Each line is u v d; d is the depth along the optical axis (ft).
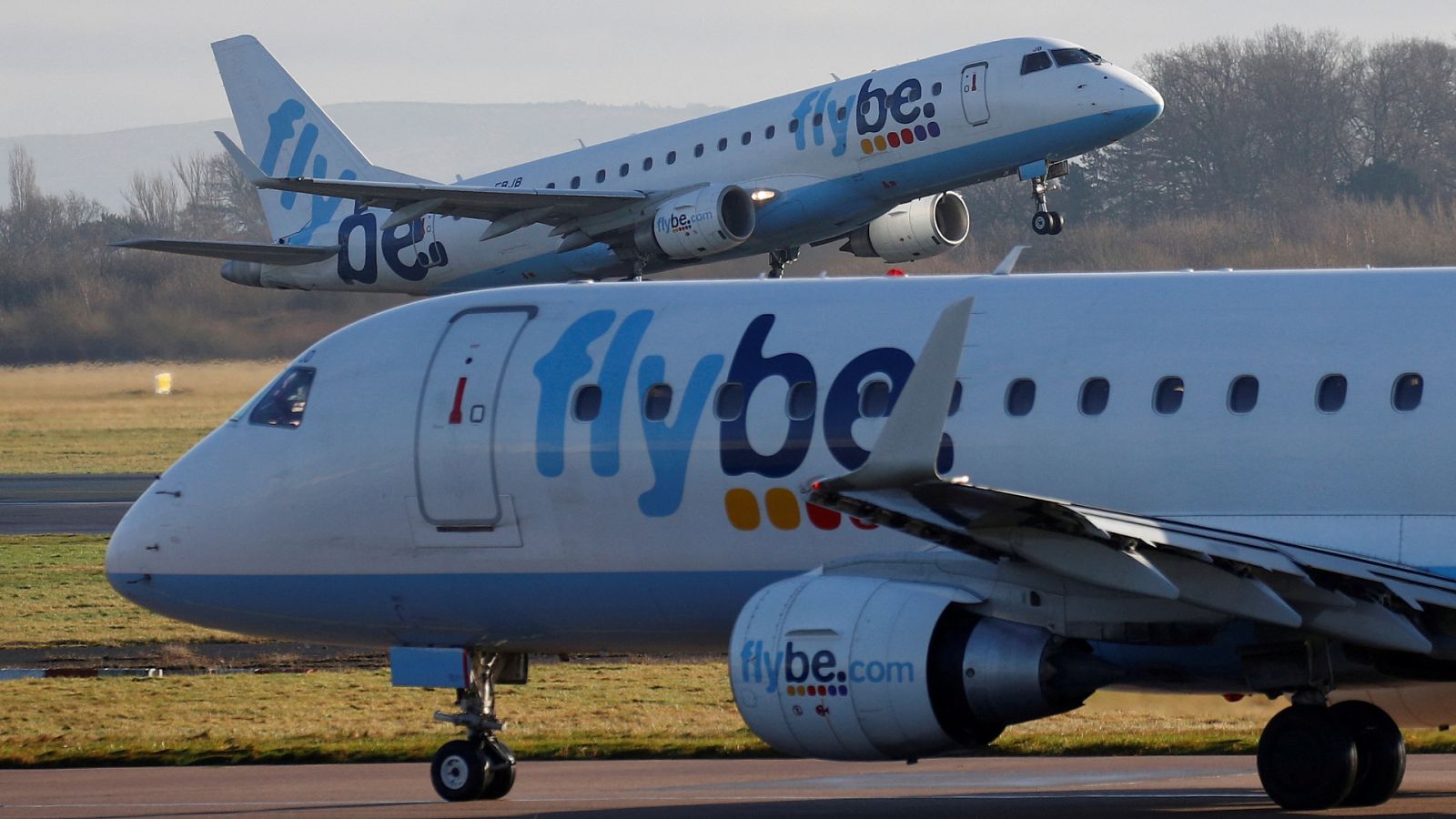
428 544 171.63
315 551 175.32
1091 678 140.87
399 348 177.78
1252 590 131.85
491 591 170.19
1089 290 158.20
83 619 320.09
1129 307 155.22
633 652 173.06
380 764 196.54
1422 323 146.82
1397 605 135.03
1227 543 130.21
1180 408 148.87
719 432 161.38
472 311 177.99
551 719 227.40
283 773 190.80
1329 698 163.32
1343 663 147.02
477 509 169.48
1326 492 143.95
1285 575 131.64
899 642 138.21
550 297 176.86
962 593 142.00
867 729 139.64
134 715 232.73
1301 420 145.59
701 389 163.53
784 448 158.81
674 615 165.89
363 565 174.09
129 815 164.55
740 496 160.15
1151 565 130.72
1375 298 149.79
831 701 140.15
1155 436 148.66
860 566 148.77
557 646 173.58
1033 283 160.76
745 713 144.05
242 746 207.21
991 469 152.76
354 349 179.93
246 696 246.47
